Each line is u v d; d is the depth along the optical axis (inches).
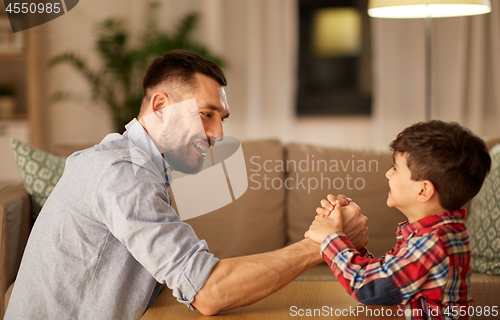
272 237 68.8
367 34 147.2
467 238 31.8
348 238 35.7
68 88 146.2
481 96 134.6
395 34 136.4
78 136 148.2
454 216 31.8
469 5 81.2
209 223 68.6
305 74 150.6
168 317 32.2
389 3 76.7
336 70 149.3
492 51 134.0
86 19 143.2
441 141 31.0
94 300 34.2
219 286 31.3
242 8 140.7
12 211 57.1
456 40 133.6
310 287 38.4
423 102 136.6
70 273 34.1
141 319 31.8
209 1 140.9
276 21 140.3
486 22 133.3
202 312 32.0
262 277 31.9
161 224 32.0
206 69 38.3
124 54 136.3
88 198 33.7
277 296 36.3
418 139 31.7
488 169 32.1
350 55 148.4
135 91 137.1
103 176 33.6
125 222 32.0
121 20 142.3
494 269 55.1
